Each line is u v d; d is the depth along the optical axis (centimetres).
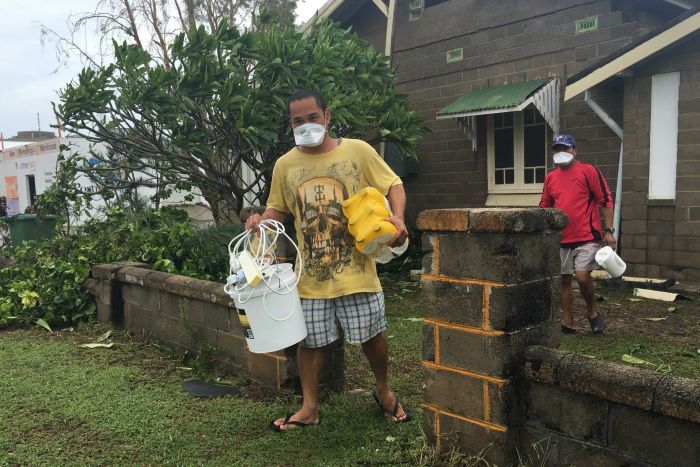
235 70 725
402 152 854
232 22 1419
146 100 698
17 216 952
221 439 321
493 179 1000
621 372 226
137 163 895
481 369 266
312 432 324
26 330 591
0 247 1023
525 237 265
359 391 391
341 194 315
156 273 516
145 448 310
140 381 420
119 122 762
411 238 1020
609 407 232
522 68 948
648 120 769
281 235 359
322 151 319
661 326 567
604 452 234
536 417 259
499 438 262
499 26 971
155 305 516
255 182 825
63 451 307
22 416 352
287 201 332
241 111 695
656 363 454
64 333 575
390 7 1030
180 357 480
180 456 300
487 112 886
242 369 418
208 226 770
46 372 437
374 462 288
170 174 829
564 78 901
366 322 320
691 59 730
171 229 704
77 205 865
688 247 746
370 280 319
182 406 369
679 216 750
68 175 860
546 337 278
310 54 790
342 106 749
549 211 272
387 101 864
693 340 516
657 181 768
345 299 319
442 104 1058
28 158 2367
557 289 283
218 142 761
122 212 723
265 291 302
